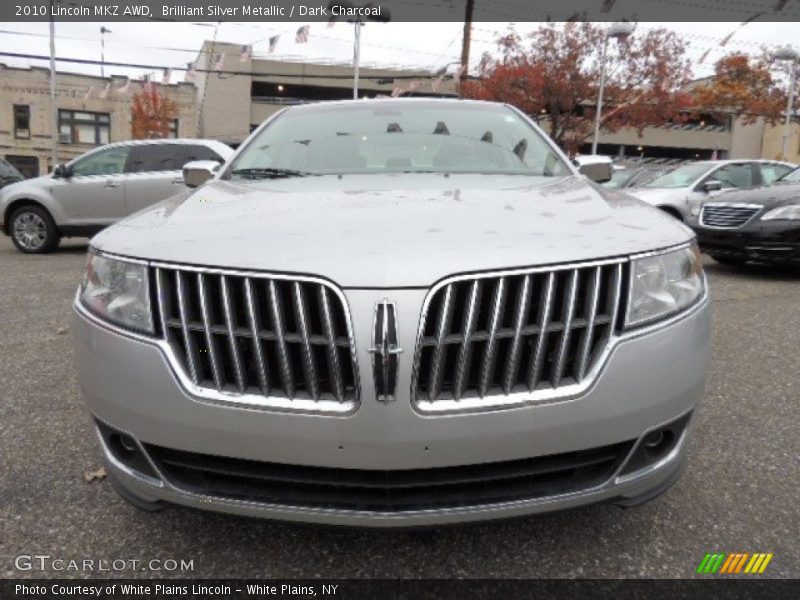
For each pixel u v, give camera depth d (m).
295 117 3.54
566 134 25.22
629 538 2.17
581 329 1.74
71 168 9.45
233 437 1.71
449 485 1.73
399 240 1.74
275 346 1.69
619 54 22.69
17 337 4.65
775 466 2.66
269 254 1.71
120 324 1.84
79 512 2.33
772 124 26.92
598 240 1.80
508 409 1.67
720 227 7.32
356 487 1.72
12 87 34.03
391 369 1.61
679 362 1.86
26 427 3.04
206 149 9.48
